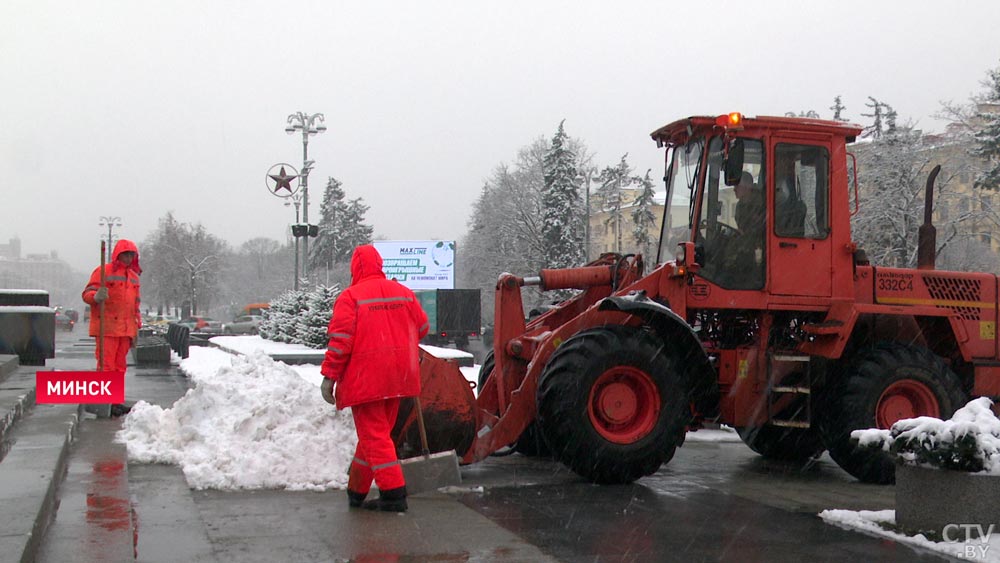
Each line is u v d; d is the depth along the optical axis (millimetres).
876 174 32406
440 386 6891
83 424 8227
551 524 5559
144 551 4457
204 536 4766
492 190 55125
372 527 5188
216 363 18234
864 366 7742
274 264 113188
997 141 30453
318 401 6891
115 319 8820
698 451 9766
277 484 6227
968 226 35062
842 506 6473
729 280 7816
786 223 7957
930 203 8711
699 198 7836
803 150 8062
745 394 7730
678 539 5270
